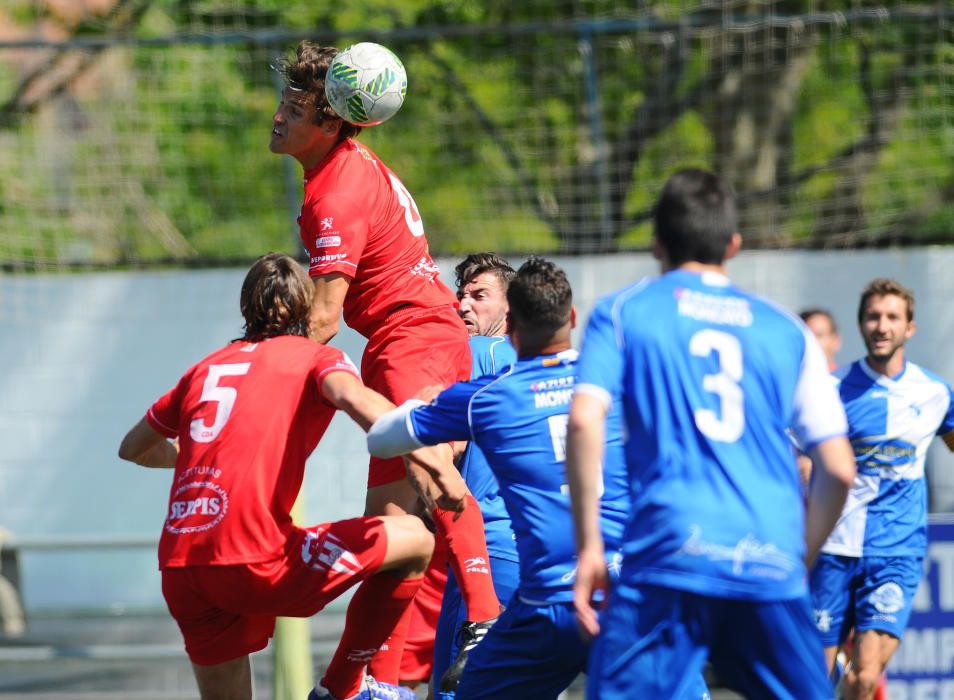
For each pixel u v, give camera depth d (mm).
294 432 15531
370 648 16750
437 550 21656
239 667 16781
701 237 13344
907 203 39656
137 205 39969
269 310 16266
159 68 40219
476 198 40062
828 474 13188
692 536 12406
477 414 15594
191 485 15414
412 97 40344
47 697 27562
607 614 12898
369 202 17375
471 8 45344
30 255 38719
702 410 12672
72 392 36531
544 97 40094
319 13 46219
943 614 24891
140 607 36594
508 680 15992
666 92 39875
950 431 24250
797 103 41000
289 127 17344
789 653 12727
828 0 40688
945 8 36688
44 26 48219
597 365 12727
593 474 12430
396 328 17750
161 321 36688
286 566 15383
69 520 36406
